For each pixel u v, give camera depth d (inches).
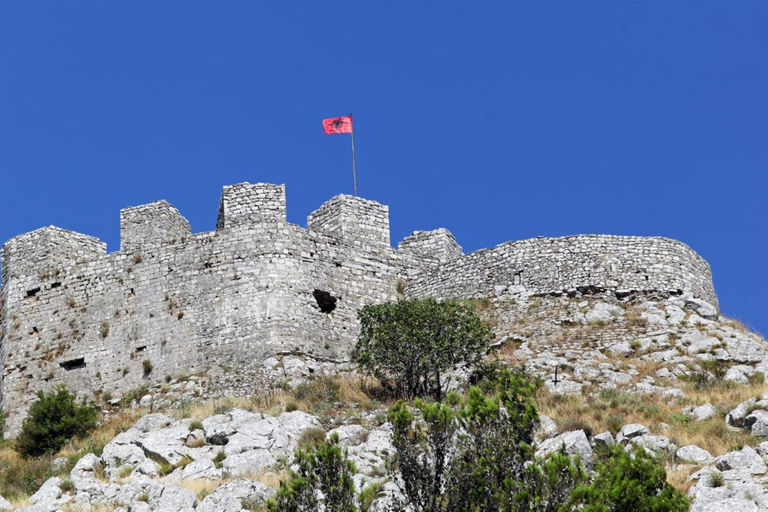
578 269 3666.3
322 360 3550.7
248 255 3656.5
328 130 4018.2
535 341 3489.2
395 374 3280.0
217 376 3486.7
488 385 3198.8
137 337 3649.1
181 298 3654.0
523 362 3388.3
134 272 3732.8
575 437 2687.0
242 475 2795.3
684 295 3619.6
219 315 3597.4
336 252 3772.1
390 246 3902.6
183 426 3043.8
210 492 2687.0
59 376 3678.6
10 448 3326.8
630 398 3097.9
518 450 2178.9
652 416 2950.3
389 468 2605.8
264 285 3604.8
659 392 3161.9
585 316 3550.7
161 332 3629.4
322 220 3902.6
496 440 2188.7
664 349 3388.3
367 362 3284.9
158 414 3171.8
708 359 3329.2
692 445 2709.2
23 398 3688.5
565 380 3270.2
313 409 3181.6
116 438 3016.7
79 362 3681.1
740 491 2448.3
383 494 2310.5
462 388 3265.3
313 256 3713.1
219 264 3663.9
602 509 2085.4
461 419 2234.3
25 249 3887.8
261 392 3378.4
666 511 2149.4
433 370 3243.1
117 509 2605.8
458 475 2166.6
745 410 2869.1
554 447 2664.9
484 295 3718.0
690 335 3427.7
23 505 2714.1
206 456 2908.5
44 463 3065.9
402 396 3230.8
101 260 3782.0
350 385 3356.3
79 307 3750.0
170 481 2795.3
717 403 3029.0
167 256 3720.5
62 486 2787.9
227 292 3619.6
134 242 3806.6
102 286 3750.0
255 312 3572.8
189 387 3474.4
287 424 3016.7
